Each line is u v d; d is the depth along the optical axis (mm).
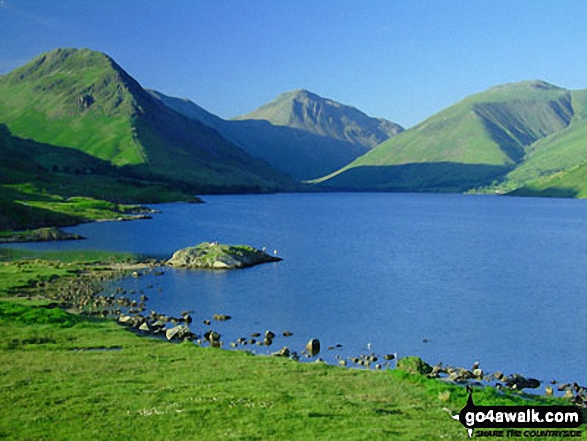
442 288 96562
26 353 46562
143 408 32438
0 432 28734
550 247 162375
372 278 107000
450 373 51625
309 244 168125
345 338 64688
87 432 28828
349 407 33906
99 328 58812
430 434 29812
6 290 81812
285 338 64125
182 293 90125
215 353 48906
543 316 75812
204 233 194125
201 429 29469
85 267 111875
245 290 93500
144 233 191000
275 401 34250
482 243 172500
